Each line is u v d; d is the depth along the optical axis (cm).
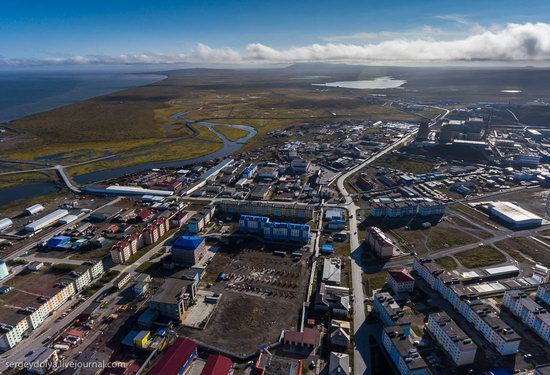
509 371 13412
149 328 15950
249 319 16538
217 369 13075
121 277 19338
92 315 16838
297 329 15912
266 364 13575
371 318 16400
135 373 13662
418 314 16600
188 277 18750
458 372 13488
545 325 14825
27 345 15162
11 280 19688
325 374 13600
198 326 16100
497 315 16462
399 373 13488
